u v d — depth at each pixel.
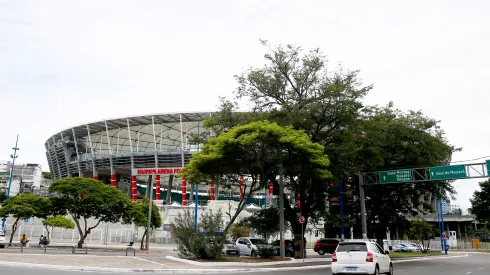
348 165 32.88
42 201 35.59
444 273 20.59
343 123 31.62
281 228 28.62
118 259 22.95
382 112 36.47
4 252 25.31
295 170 27.33
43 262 19.27
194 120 74.25
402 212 38.84
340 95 30.45
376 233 39.00
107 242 50.94
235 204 58.22
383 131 34.50
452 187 36.88
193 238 24.55
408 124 34.94
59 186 34.84
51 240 49.50
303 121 29.98
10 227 51.88
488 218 63.31
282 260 27.03
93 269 17.52
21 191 81.19
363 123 32.25
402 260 34.88
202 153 25.17
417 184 37.16
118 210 36.88
